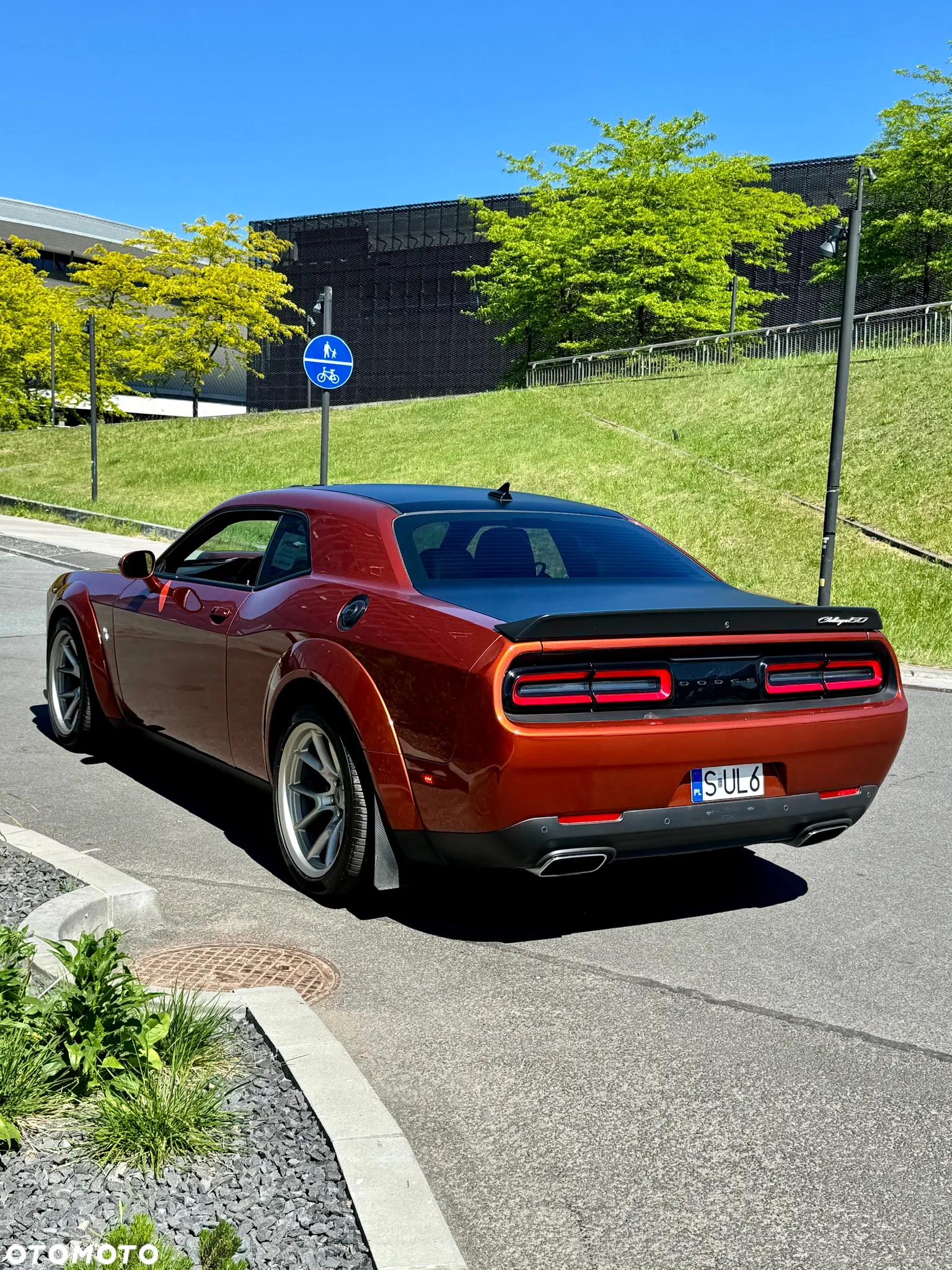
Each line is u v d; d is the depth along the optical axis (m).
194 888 4.41
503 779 3.56
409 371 81.56
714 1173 2.63
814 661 4.07
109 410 50.38
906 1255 2.36
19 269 47.62
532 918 4.25
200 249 47.88
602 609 3.99
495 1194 2.54
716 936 4.13
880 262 40.47
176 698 5.32
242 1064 2.94
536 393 35.50
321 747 4.27
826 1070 3.14
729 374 31.08
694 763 3.78
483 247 77.88
